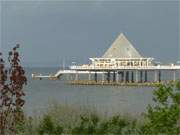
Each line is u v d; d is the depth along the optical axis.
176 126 41.66
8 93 37.44
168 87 41.53
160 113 41.50
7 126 38.94
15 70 37.06
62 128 47.81
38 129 47.16
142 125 48.25
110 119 50.62
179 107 41.03
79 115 50.56
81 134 47.34
